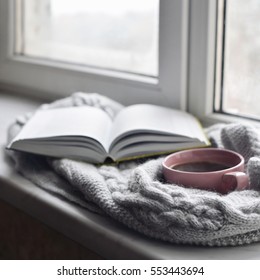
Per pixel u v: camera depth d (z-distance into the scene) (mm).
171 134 770
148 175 645
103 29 1159
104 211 649
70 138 768
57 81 1220
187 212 566
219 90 955
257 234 580
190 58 954
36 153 782
